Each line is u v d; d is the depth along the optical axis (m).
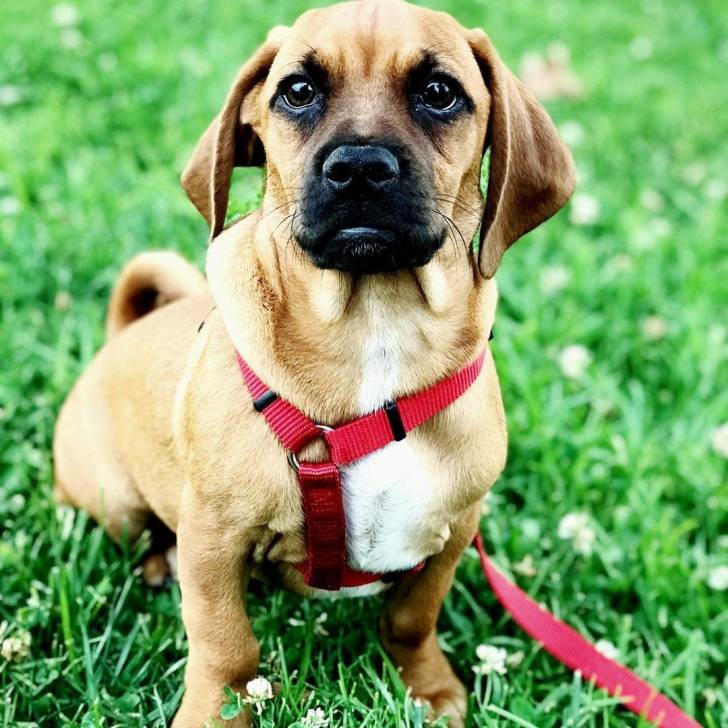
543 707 0.57
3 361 0.79
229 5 1.41
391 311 0.49
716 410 0.81
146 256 0.69
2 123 1.05
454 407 0.51
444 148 0.49
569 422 0.79
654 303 0.95
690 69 1.56
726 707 0.59
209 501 0.50
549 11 1.67
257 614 0.63
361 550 0.52
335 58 0.48
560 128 1.24
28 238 0.90
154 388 0.59
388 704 0.54
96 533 0.65
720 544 0.71
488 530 0.70
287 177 0.49
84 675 0.57
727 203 1.15
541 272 0.95
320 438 0.50
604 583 0.67
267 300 0.49
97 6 1.33
